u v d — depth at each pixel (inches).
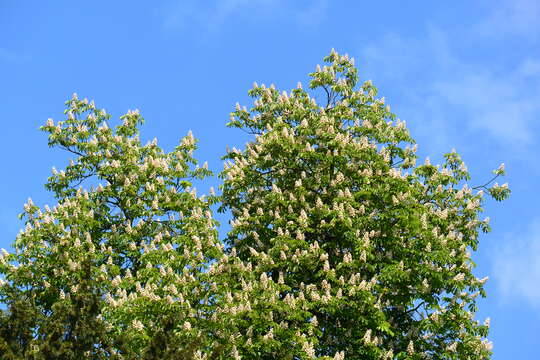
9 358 687.1
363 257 977.5
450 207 1119.6
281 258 982.4
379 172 1076.5
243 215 1098.1
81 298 740.0
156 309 868.0
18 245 1020.5
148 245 1074.7
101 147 1234.6
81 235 1076.5
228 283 938.1
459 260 1023.0
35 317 745.6
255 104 1245.1
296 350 899.4
